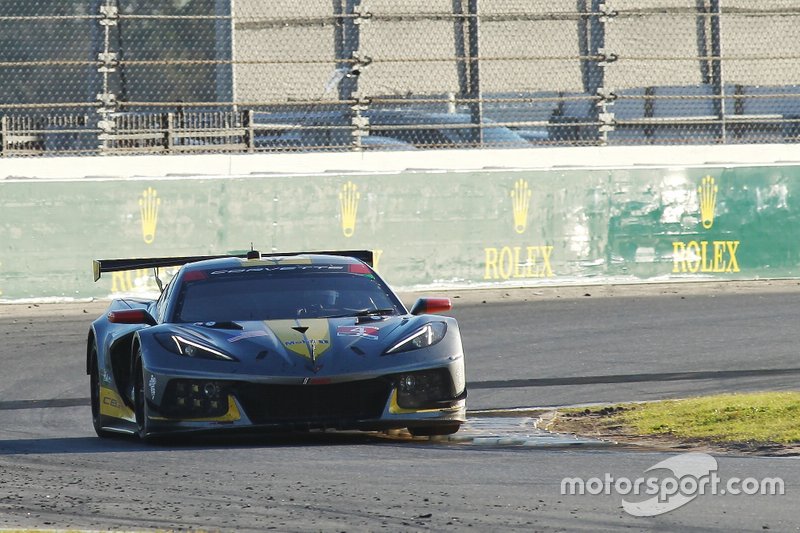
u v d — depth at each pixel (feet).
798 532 57.93
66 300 190.39
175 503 67.00
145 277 192.95
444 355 89.92
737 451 82.43
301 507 65.21
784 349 147.13
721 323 167.53
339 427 86.79
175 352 89.45
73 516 63.98
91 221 191.01
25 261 189.37
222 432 86.94
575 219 201.98
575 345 152.97
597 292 196.44
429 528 59.72
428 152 213.25
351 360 87.71
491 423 102.73
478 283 199.62
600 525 60.03
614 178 203.00
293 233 195.83
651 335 159.33
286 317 96.73
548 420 102.01
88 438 101.96
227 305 98.53
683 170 204.54
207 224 193.98
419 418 88.02
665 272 204.23
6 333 166.81
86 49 221.25
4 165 198.08
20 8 222.89
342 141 220.64
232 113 214.07
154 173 203.62
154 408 88.69
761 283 205.26
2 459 85.40
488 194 199.82
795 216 207.92
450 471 75.61
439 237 198.59
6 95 220.23
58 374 139.85
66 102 221.05
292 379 86.33
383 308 99.14
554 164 218.59
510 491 68.85
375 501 66.44
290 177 195.72
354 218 197.06
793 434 85.87
